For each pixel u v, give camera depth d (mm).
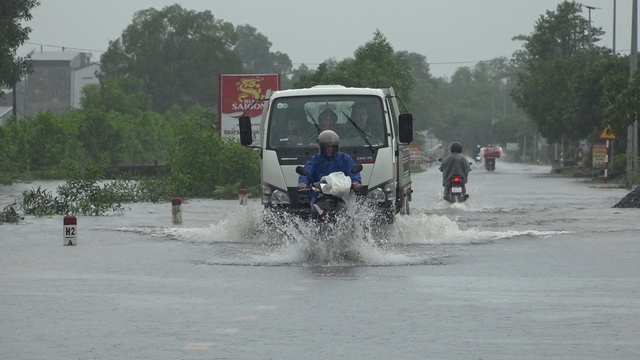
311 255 18578
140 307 13055
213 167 45500
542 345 10461
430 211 33344
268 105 23594
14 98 105188
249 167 45531
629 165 53875
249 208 23969
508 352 10109
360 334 11125
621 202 35594
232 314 12492
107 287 15023
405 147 26719
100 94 145500
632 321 11938
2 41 68438
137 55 155750
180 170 45438
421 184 60344
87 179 33188
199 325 11695
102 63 159375
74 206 32719
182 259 18969
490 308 12938
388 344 10539
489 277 16156
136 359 9789
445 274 16547
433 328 11484
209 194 45875
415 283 15406
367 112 23203
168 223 28312
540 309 12852
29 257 19375
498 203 38438
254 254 19859
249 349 10281
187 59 155625
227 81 56625
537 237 23688
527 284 15297
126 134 94875
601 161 67312
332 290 14633
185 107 157500
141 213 32781
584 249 20844
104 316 12336
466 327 11547
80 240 23000
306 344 10539
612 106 46688
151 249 20922
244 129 23688
